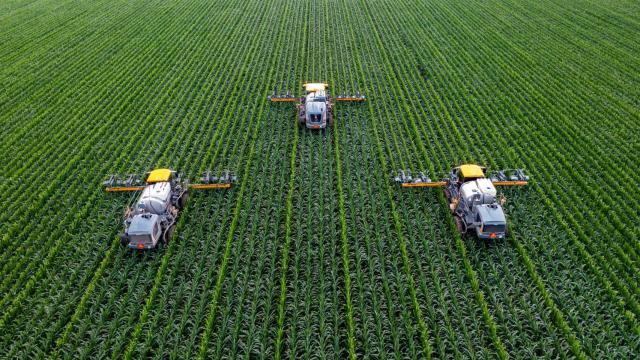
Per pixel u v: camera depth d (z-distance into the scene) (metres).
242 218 24.03
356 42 51.12
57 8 65.69
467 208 22.33
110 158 30.11
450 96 38.34
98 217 24.27
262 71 43.91
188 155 30.42
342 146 31.36
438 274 20.75
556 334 17.59
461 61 45.41
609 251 21.61
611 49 47.34
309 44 50.69
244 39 52.44
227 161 30.02
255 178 27.94
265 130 33.16
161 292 19.80
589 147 30.64
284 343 17.88
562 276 20.34
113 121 35.59
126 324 18.31
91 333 17.70
